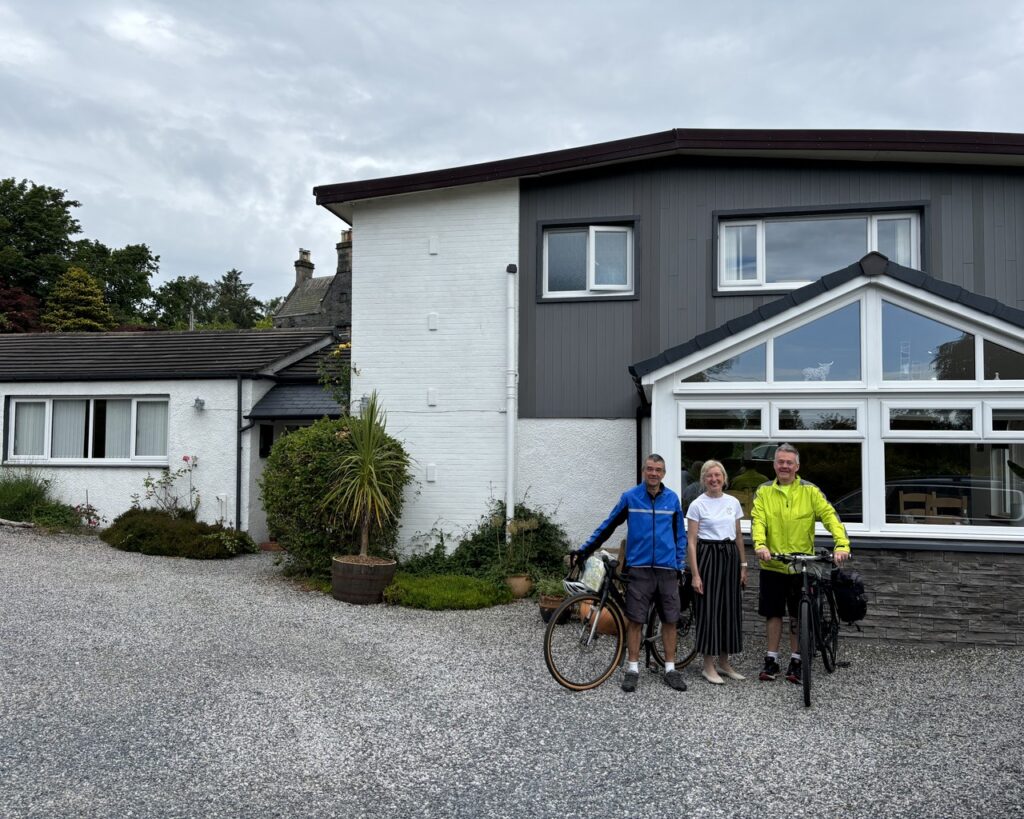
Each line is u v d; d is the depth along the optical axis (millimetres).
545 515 10312
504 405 10586
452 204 10844
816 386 7734
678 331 10078
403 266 11000
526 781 4258
